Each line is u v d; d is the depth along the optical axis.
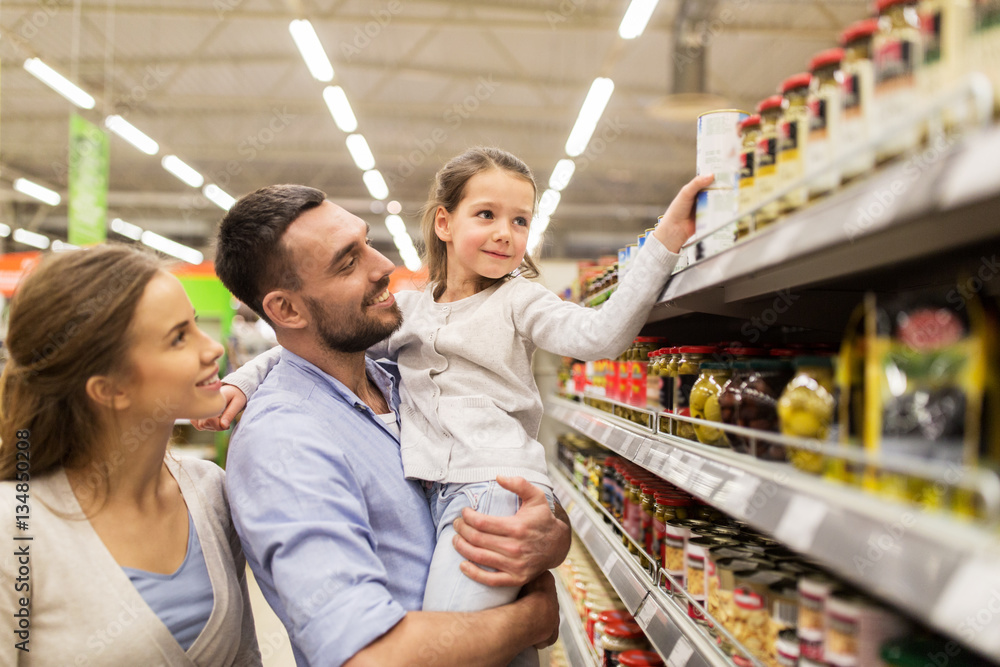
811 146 0.89
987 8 0.64
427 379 1.49
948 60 0.69
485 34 8.95
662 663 1.87
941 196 0.54
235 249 1.35
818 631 0.94
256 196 1.35
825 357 0.95
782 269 0.96
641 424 1.81
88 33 8.84
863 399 0.83
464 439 1.37
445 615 1.11
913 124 0.64
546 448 3.95
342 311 1.33
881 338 0.76
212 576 1.22
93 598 1.08
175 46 9.32
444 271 1.77
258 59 9.76
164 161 9.92
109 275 1.09
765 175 1.01
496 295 1.54
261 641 3.25
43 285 1.07
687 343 2.17
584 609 2.49
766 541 1.32
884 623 0.84
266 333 7.26
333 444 1.23
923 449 0.69
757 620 1.08
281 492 1.14
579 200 17.36
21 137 12.69
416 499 1.36
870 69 0.80
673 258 1.21
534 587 1.30
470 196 1.55
